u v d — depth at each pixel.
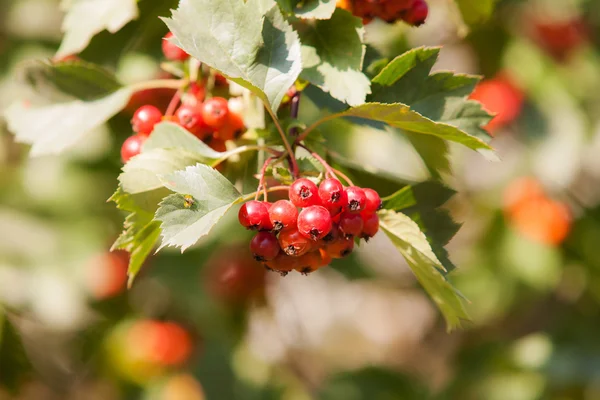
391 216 0.71
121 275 1.06
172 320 1.11
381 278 1.31
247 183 0.75
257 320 1.15
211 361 1.08
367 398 1.21
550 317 1.24
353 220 0.70
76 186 1.06
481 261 1.15
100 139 0.96
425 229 0.75
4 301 1.01
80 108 0.77
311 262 0.71
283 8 0.71
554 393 1.14
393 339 1.63
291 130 0.73
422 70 0.73
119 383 1.10
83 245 1.05
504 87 1.08
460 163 1.17
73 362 1.16
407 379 1.24
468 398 1.18
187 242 0.68
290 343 1.38
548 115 1.09
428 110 0.73
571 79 1.11
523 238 1.12
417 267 0.73
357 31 0.72
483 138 0.73
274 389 1.15
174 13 0.70
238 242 1.06
